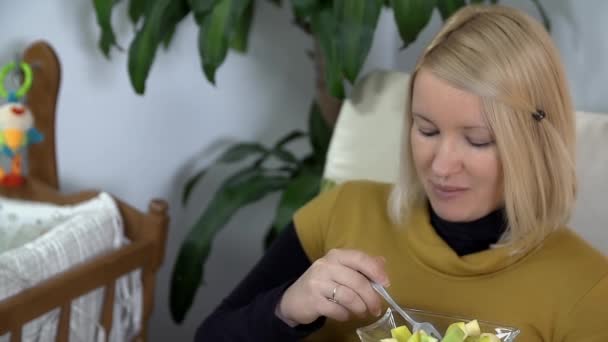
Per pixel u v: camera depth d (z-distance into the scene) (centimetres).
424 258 102
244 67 189
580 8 146
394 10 132
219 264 205
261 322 97
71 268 134
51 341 134
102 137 189
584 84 149
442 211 96
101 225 149
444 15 139
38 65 160
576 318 93
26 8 177
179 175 195
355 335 108
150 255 151
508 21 90
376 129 134
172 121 190
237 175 175
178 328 207
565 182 93
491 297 97
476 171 91
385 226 109
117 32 179
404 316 83
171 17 150
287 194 157
